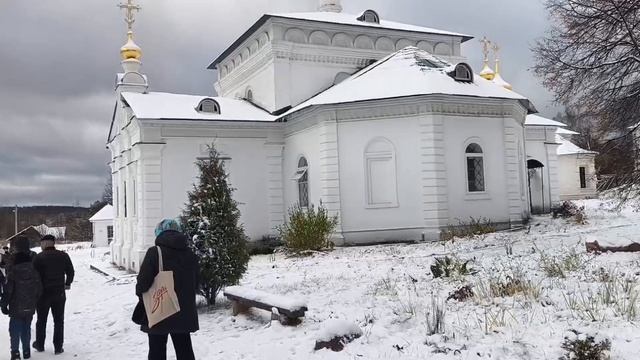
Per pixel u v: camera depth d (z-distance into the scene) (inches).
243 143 1059.3
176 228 275.3
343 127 954.1
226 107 1106.7
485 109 952.9
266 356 299.7
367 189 940.0
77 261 1363.2
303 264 736.3
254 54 1203.2
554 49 676.7
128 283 795.4
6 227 3821.4
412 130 920.3
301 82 1147.9
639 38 614.5
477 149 950.4
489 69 1567.4
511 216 958.4
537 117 1428.4
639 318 288.0
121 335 423.5
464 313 338.6
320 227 864.9
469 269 489.1
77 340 426.0
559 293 358.3
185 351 266.4
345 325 299.9
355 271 612.7
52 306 385.1
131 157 1058.1
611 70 640.4
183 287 264.1
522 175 1053.8
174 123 986.7
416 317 337.7
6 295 364.8
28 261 371.6
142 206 965.8
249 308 424.8
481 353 257.6
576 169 1898.4
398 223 922.1
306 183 1031.0
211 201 476.7
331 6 1395.2
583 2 633.6
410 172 919.0
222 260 470.3
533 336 277.6
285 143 1090.7
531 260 533.0
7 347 426.0
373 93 935.0
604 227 883.4
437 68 991.6
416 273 535.5
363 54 1201.4
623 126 650.8
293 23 1145.4
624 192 654.5
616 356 236.4
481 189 948.0
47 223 3998.5
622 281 376.2
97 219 2204.7
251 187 1060.5
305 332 335.0
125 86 1151.6
